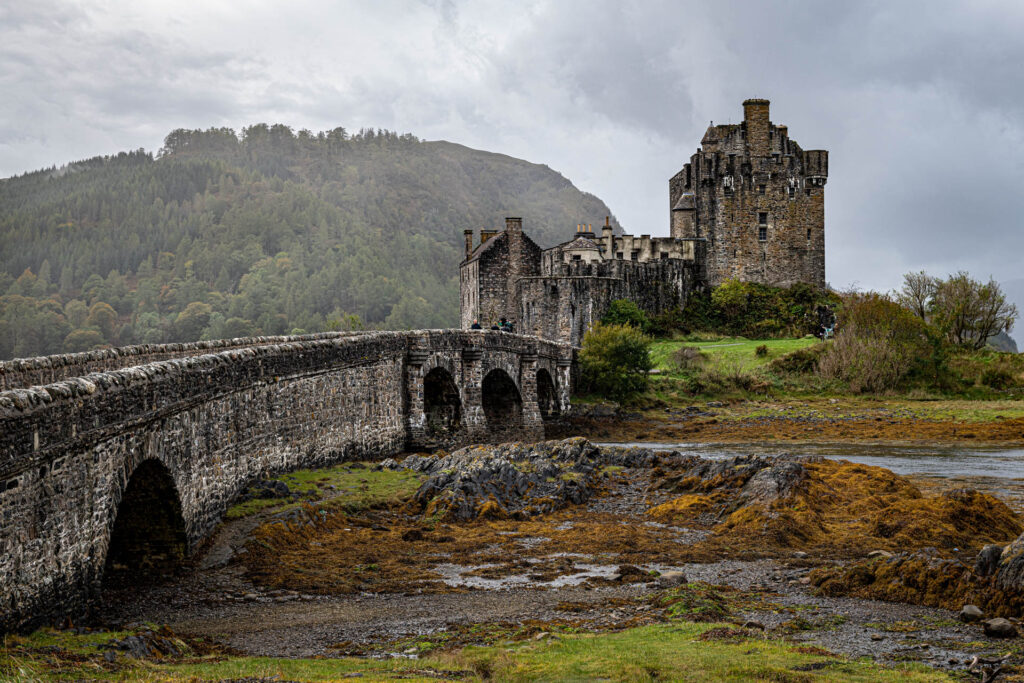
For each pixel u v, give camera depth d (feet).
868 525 104.58
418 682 52.54
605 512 119.24
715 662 57.47
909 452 194.59
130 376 74.13
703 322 389.60
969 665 56.80
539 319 350.02
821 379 292.20
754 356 313.12
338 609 76.64
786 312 389.80
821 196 414.62
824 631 65.57
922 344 294.66
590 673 55.31
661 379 295.28
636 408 271.08
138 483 83.71
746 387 291.58
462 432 191.21
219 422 99.09
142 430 76.54
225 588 82.07
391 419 168.25
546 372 247.29
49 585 59.67
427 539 102.37
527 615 74.02
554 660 58.49
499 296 367.86
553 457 147.33
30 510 57.26
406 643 66.18
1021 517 111.34
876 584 77.15
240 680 52.47
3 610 53.93
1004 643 61.41
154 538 87.10
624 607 75.82
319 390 135.64
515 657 59.62
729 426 243.60
